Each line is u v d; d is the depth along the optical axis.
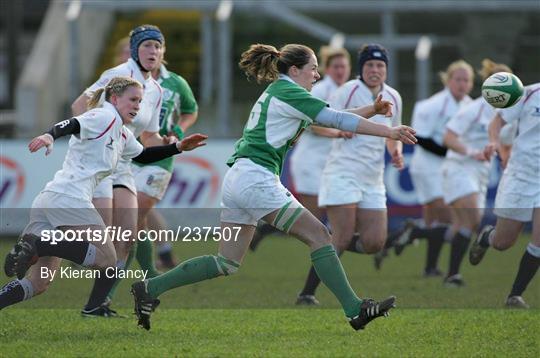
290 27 88.31
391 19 74.88
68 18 69.75
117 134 28.16
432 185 45.34
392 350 25.66
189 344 26.53
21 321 30.20
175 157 57.75
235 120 77.69
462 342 26.98
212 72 81.69
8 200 56.50
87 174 27.83
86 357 24.48
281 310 33.28
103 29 86.62
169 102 35.41
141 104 31.84
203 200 57.56
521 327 29.50
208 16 76.56
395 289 38.69
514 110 33.28
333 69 42.31
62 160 57.09
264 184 26.64
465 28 84.75
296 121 26.84
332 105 35.50
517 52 84.50
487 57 84.00
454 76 44.44
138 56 32.12
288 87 26.73
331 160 35.38
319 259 26.78
